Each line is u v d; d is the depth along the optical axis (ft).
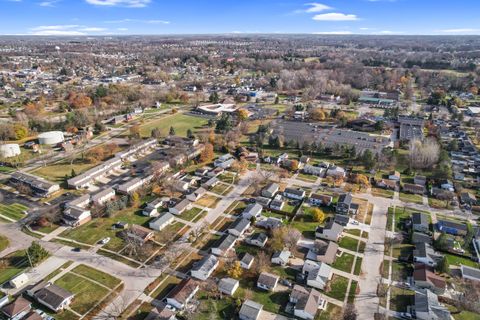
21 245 291.79
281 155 488.02
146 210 343.67
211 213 346.54
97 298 236.43
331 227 305.12
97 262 272.51
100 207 346.13
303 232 316.40
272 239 298.15
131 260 275.80
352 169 451.94
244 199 373.40
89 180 403.13
